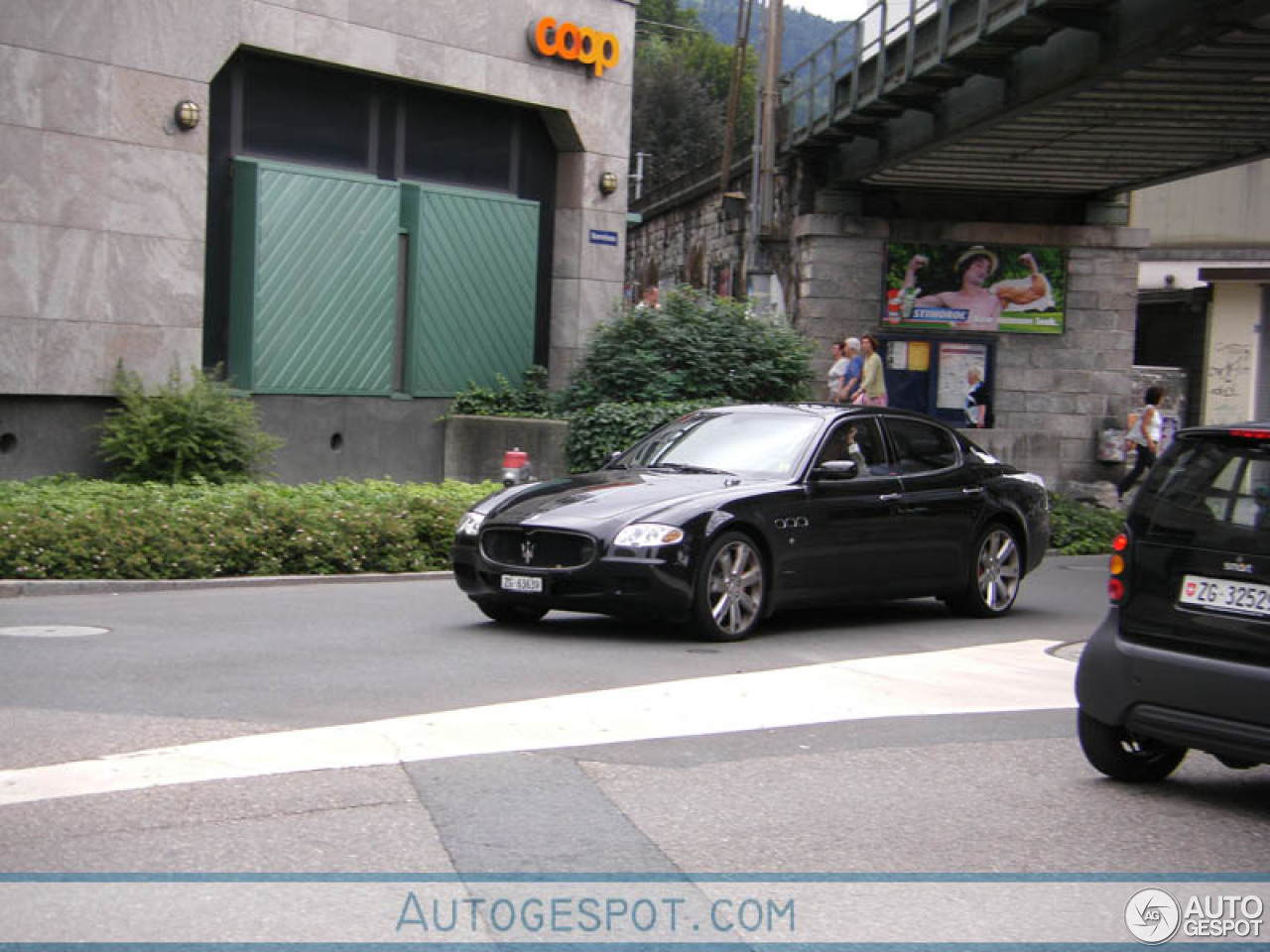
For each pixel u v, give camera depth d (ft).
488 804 18.13
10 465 52.19
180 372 55.88
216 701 23.58
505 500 33.45
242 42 57.41
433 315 66.54
